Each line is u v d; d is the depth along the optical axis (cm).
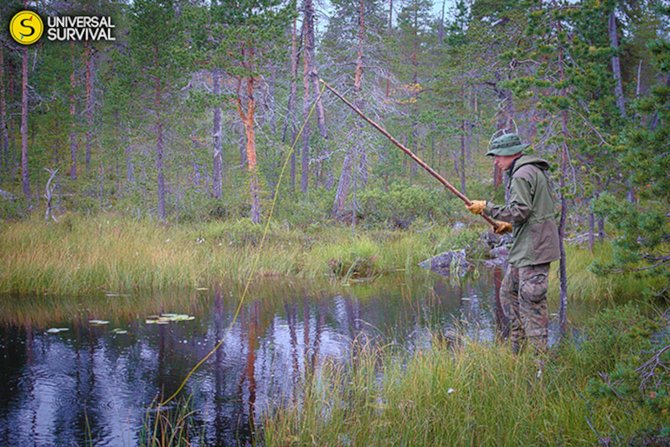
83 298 834
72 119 2223
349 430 363
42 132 2167
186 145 1980
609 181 678
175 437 369
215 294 884
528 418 355
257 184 1520
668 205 373
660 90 344
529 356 431
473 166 3234
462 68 2019
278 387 459
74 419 398
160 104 1808
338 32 2120
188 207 1906
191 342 596
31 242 1030
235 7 1437
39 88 2611
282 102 2562
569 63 610
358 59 2009
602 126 715
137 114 1880
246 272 1065
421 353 482
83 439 365
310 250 1290
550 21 599
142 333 632
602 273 400
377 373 486
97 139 2662
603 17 788
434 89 2452
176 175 2019
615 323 476
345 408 399
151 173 1959
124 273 927
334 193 2102
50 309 753
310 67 2216
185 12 1496
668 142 346
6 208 1652
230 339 609
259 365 517
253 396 441
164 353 556
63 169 2164
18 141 2817
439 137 2825
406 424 355
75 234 1155
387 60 2077
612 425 326
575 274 830
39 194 2192
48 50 2620
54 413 408
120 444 358
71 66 2569
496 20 1828
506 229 461
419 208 1856
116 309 761
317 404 401
